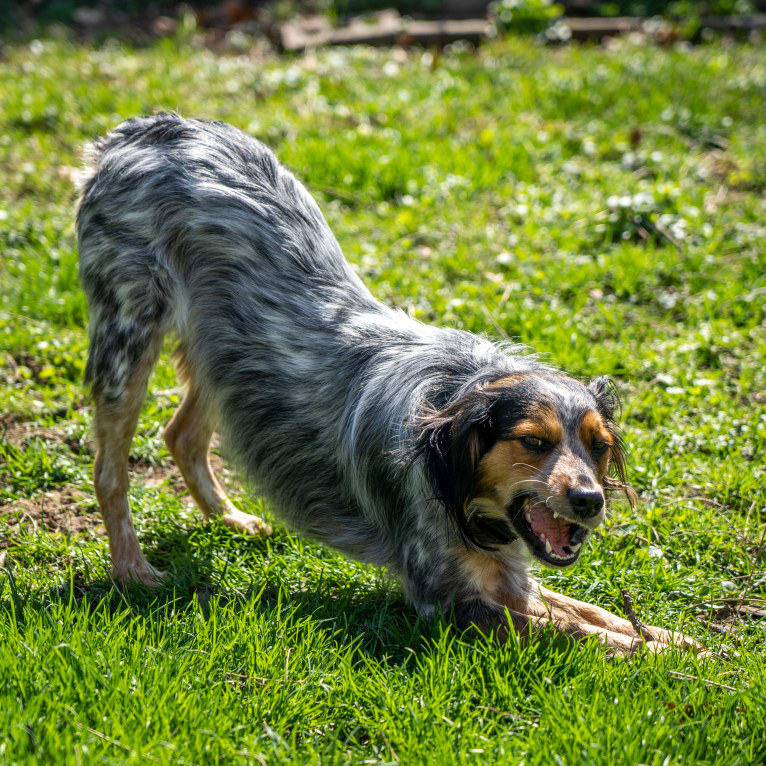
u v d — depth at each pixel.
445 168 10.12
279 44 15.16
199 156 5.21
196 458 5.71
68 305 7.56
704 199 9.64
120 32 15.81
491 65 13.62
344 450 4.77
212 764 3.52
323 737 3.85
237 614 4.58
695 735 3.76
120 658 4.01
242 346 5.04
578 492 4.02
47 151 10.40
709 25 16.17
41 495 5.85
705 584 5.19
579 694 4.01
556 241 8.84
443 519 4.42
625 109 11.80
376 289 7.80
